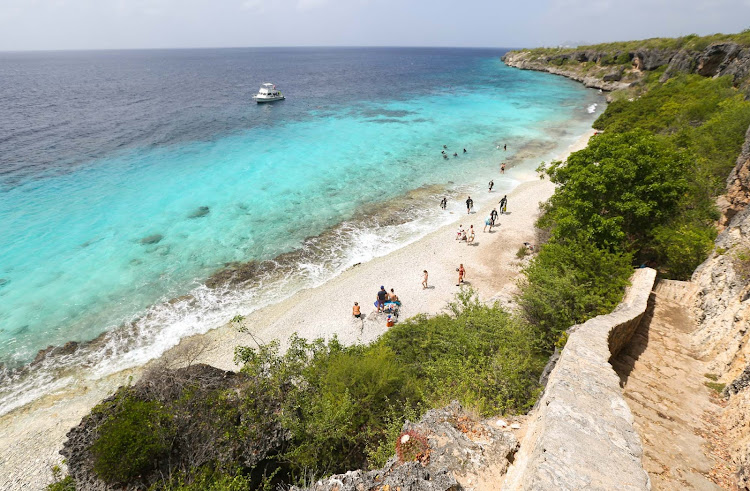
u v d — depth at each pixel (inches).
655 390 383.2
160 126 2527.1
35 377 759.1
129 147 2073.1
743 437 294.5
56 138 2174.0
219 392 510.6
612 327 410.3
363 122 2765.7
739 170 843.4
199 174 1733.5
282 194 1561.3
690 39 3373.5
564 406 287.9
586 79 4473.4
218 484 396.8
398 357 652.1
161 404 486.3
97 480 428.1
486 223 1294.3
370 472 293.6
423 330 716.0
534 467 244.1
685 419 342.0
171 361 786.8
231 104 3398.1
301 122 2753.4
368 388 520.1
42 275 1031.6
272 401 514.9
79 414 689.6
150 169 1772.9
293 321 919.0
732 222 658.2
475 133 2440.9
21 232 1220.5
